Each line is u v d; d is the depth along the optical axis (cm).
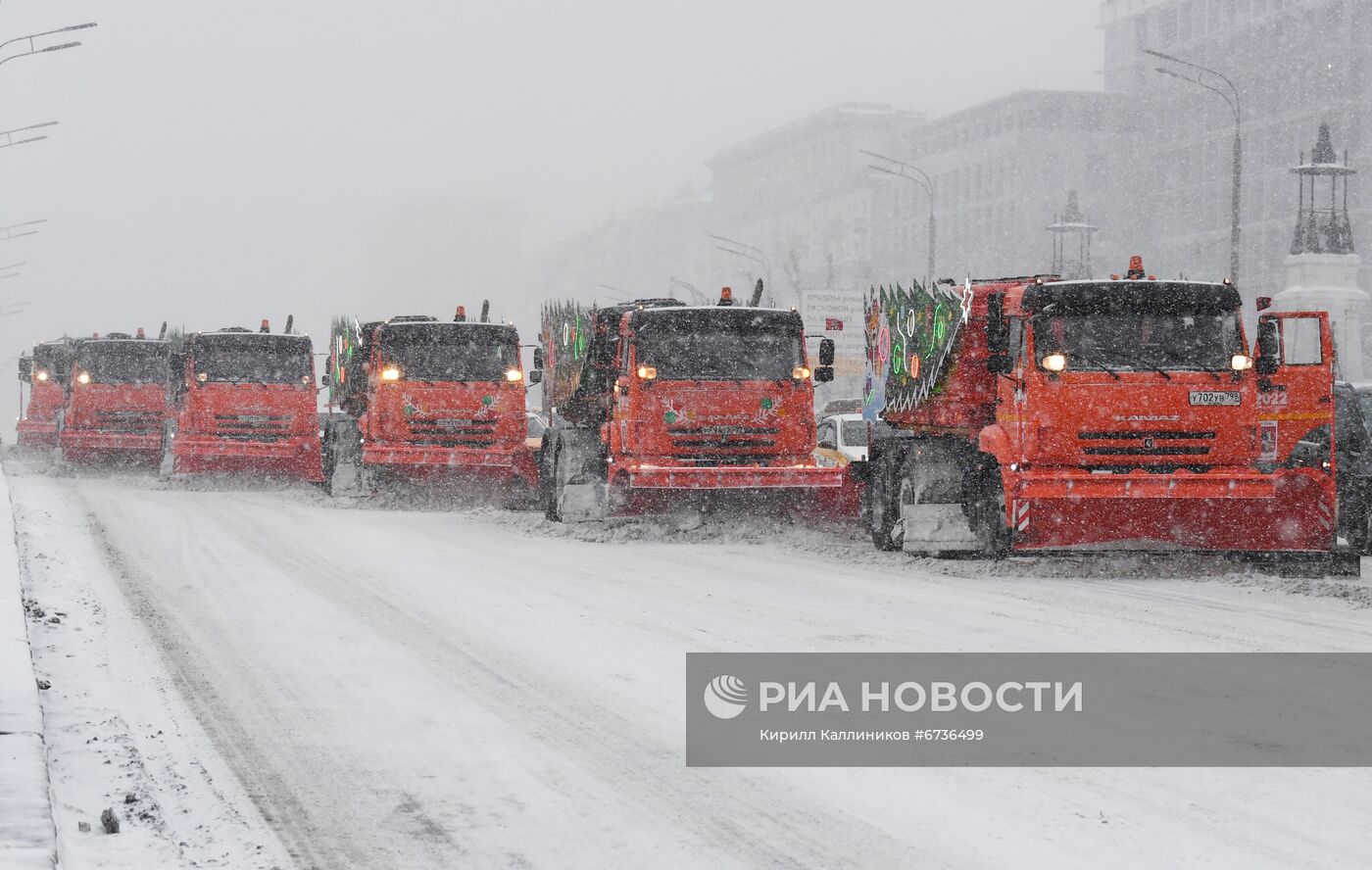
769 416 2939
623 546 2695
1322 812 914
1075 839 859
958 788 977
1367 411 2834
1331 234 7031
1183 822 893
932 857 827
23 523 2866
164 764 1053
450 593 1967
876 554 2553
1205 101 12850
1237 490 2186
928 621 1702
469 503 3819
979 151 14412
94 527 2881
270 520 3150
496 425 3847
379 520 3250
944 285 2634
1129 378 2217
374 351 3847
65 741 1108
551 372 3531
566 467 3045
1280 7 12212
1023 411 2220
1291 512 2200
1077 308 2234
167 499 3853
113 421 5094
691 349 2934
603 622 1702
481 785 997
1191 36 13275
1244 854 827
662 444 2917
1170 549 2197
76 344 5106
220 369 4466
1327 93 11631
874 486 2711
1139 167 13625
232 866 825
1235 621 1706
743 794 970
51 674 1370
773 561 2420
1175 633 1612
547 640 1577
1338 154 11544
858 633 1612
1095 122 13838
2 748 970
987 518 2353
